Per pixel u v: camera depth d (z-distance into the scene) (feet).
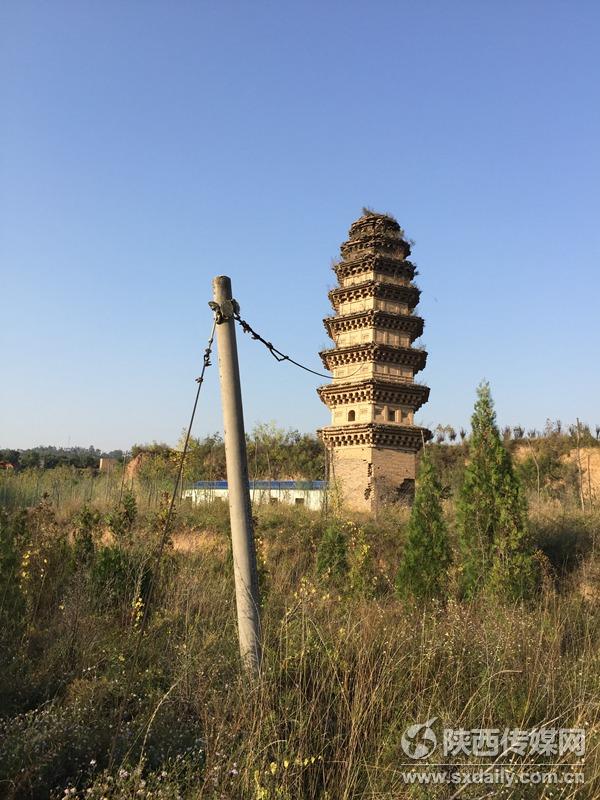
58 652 28.66
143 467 148.56
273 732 19.56
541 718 23.02
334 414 103.65
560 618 35.78
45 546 45.73
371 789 18.54
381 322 100.37
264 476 162.30
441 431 271.28
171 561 46.80
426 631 29.45
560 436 245.45
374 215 105.81
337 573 55.88
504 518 50.65
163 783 17.69
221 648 28.07
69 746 19.57
